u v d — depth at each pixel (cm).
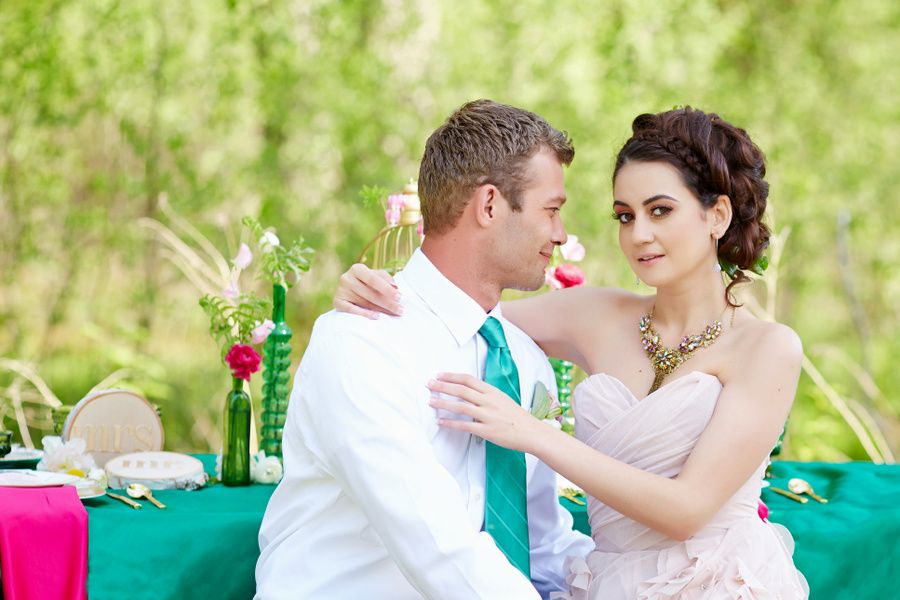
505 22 914
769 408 278
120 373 850
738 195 295
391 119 900
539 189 280
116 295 870
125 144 877
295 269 375
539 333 325
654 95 922
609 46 922
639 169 290
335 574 271
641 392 300
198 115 883
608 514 290
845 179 952
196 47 881
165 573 296
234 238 874
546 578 303
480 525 281
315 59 896
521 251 283
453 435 280
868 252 950
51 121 870
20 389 819
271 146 891
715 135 294
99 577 293
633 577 281
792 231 947
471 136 280
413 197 380
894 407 924
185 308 870
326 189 894
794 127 954
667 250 289
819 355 930
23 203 867
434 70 907
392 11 905
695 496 269
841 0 959
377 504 258
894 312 945
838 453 888
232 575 300
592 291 329
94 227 871
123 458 352
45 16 866
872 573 326
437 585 254
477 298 290
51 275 867
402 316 284
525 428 268
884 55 959
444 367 283
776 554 279
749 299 850
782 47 959
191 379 859
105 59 873
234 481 358
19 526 282
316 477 278
